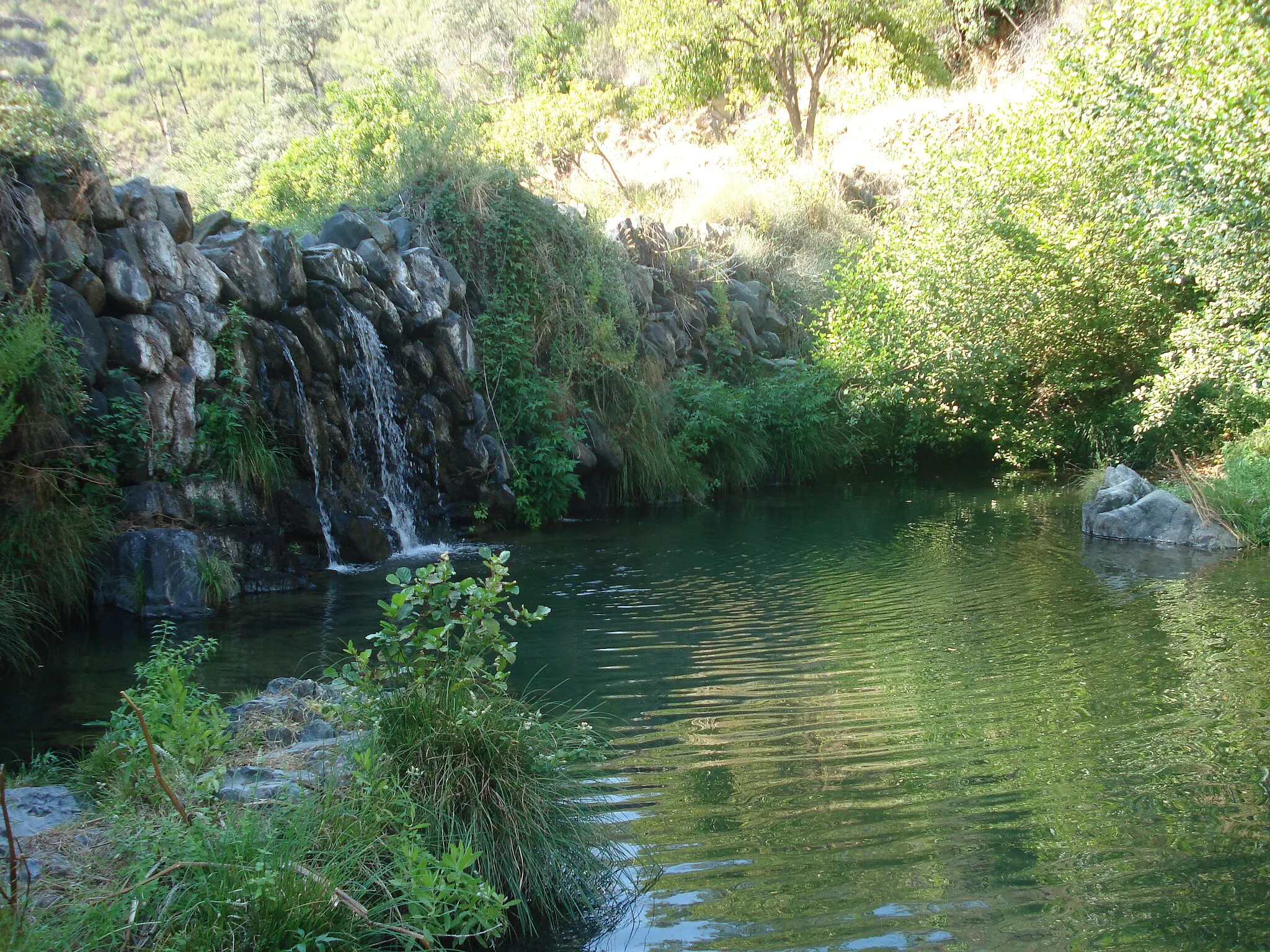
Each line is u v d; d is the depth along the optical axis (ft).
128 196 34.17
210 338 34.88
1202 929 12.16
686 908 13.03
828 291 68.54
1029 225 52.39
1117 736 18.45
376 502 39.60
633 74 115.96
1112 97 43.01
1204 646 23.98
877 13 85.20
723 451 56.08
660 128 107.45
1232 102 36.88
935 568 34.06
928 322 55.16
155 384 32.50
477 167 50.34
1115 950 11.80
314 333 38.34
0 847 12.88
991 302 53.78
